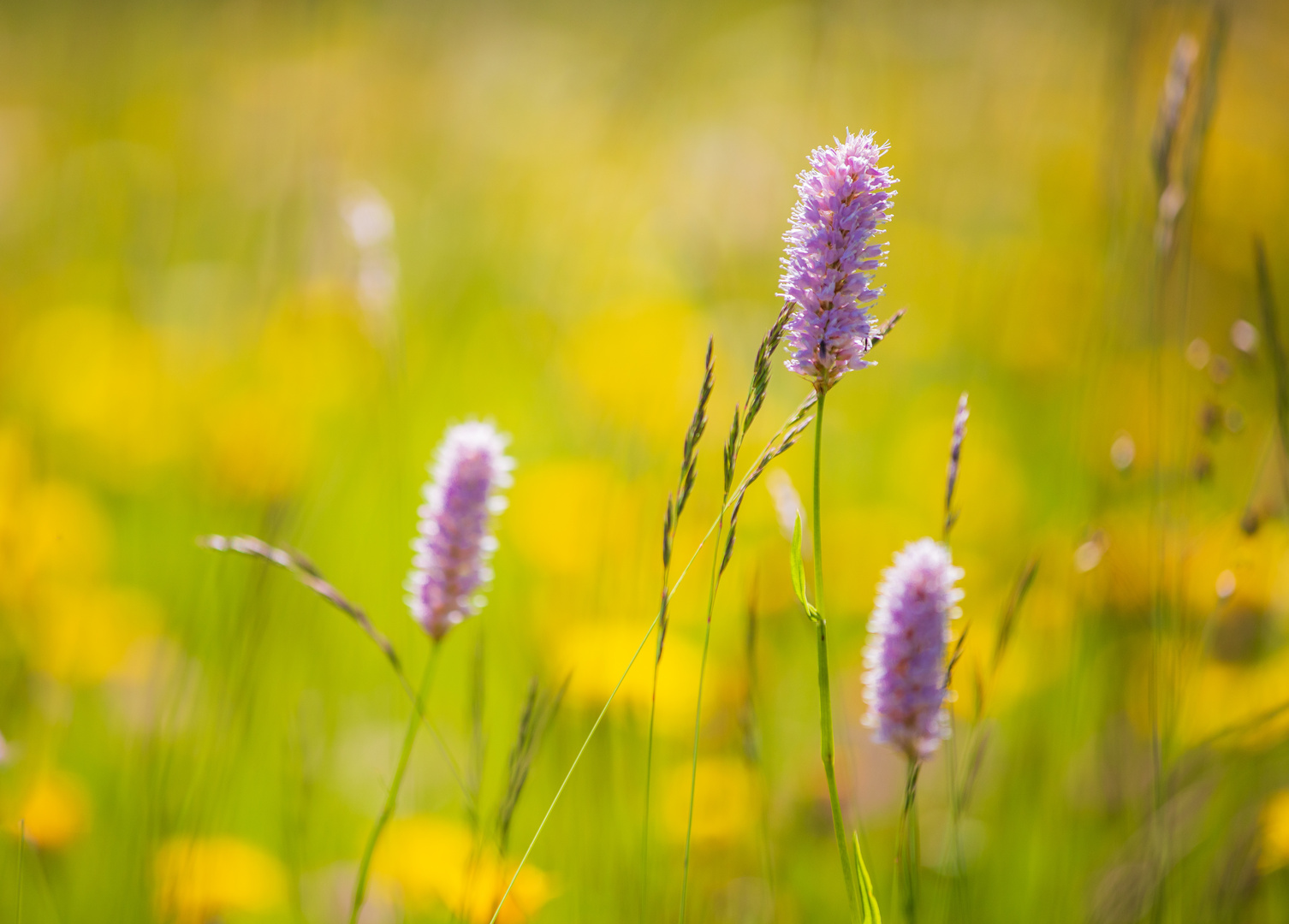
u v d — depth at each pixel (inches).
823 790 42.8
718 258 73.7
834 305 36.6
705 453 60.7
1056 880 42.1
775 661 46.7
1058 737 44.1
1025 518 60.5
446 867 40.1
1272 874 42.0
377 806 43.9
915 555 37.3
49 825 41.2
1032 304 76.5
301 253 71.2
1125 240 50.3
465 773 44.3
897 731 37.2
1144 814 42.4
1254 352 41.4
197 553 54.7
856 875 37.1
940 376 78.8
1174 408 53.2
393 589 49.6
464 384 74.4
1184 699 42.8
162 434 63.5
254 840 43.6
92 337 67.2
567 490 51.9
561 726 43.6
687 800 42.2
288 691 45.3
